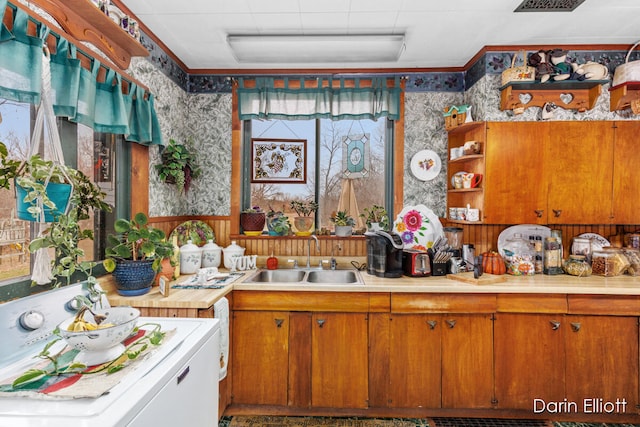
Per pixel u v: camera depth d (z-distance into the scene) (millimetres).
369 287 2209
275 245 2951
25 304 1140
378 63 2869
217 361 1450
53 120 1313
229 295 2205
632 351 2170
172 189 2756
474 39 2521
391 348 2211
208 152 3012
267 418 2225
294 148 3043
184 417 1132
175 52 2703
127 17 1886
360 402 2211
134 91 2072
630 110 2607
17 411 818
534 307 2195
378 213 2902
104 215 2012
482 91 2668
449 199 2969
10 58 1208
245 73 2994
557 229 2797
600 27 2361
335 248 2936
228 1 2057
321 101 2936
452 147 2953
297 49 2629
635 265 2512
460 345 2205
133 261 1887
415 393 2205
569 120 2584
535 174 2564
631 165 2537
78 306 1312
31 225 1438
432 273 2504
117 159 2117
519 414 2234
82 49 1580
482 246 2842
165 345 1187
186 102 2980
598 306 2182
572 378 2186
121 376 971
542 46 2621
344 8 2133
